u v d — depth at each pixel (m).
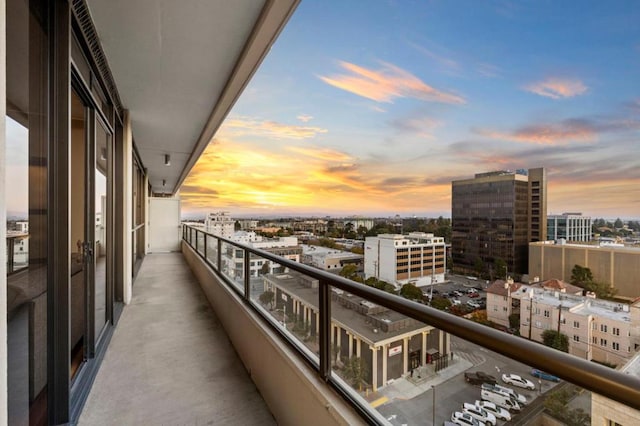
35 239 1.51
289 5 2.02
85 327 2.38
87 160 2.35
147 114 4.30
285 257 2.11
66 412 1.71
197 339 3.08
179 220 11.13
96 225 2.66
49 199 1.64
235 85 3.17
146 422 1.83
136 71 3.04
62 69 1.67
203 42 2.55
